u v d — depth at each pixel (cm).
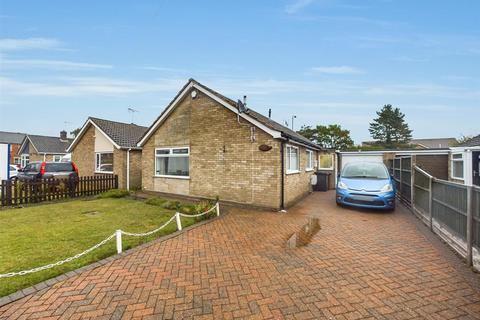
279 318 290
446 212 562
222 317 291
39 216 786
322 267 426
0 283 356
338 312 302
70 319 283
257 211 893
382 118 5716
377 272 408
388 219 773
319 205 1025
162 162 1312
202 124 1123
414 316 295
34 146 3444
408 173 984
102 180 1355
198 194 1135
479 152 1181
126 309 304
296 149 1203
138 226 672
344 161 1889
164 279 379
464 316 295
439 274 401
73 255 463
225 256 472
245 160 989
